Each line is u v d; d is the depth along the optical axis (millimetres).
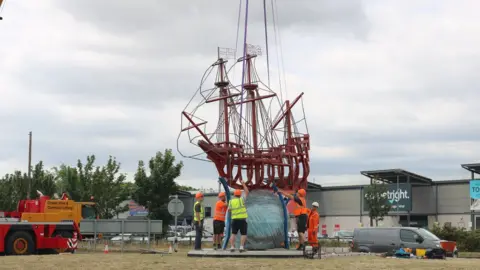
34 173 67062
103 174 58750
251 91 34781
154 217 59438
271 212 26703
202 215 28562
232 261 22438
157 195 59031
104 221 35094
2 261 22312
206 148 32375
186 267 19766
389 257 30359
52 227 32094
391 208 77625
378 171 76750
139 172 59625
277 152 32438
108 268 19359
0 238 30375
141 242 44219
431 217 77938
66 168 64125
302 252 25734
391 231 35031
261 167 32219
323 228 83625
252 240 26438
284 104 37656
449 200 77188
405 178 79625
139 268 19375
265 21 34406
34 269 18969
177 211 33531
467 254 44812
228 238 26453
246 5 32281
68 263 21359
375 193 76000
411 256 31578
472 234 50312
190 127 32719
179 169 60156
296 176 34969
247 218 26438
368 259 25906
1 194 64875
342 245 49031
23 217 34469
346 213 83062
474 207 73188
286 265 20906
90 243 40531
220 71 36594
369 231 35688
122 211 60500
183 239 48094
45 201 35750
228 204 26312
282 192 27141
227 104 36469
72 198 58406
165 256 26781
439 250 32469
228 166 32062
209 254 25719
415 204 79062
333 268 20156
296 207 26703
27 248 30938
